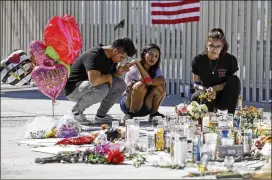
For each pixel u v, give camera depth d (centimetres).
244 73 2502
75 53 1623
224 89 1761
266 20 2414
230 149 1248
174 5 2619
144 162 1227
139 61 1781
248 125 1447
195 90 1794
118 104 2378
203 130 1373
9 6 3575
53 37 1591
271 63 2439
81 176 1105
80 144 1423
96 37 3002
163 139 1334
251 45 2470
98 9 2983
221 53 1767
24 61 1606
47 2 3284
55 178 1088
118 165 1211
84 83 1756
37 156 1302
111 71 1806
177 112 1462
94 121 1819
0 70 1617
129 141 1357
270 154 1174
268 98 2436
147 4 2770
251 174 1105
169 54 2733
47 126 1560
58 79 1611
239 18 2497
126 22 2852
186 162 1200
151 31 2770
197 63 1777
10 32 3581
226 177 1092
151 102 1800
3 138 1534
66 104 2392
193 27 2641
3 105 2359
